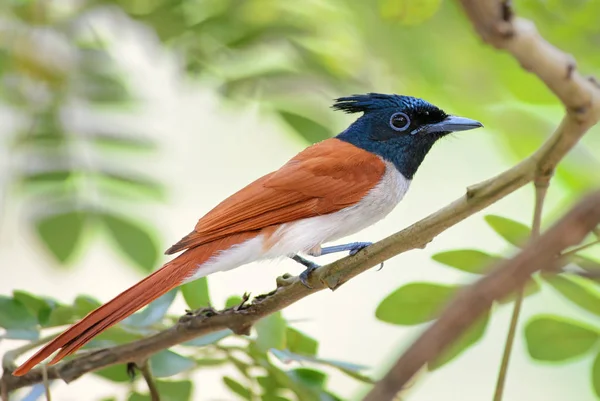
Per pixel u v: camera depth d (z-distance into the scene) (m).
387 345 14.37
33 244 10.30
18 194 10.60
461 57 11.46
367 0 11.48
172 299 8.19
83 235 10.32
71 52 11.86
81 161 10.71
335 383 13.16
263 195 9.38
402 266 14.44
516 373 13.01
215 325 7.56
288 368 8.05
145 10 11.56
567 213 4.54
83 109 11.38
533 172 6.17
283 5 11.70
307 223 9.55
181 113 14.61
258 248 9.23
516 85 11.12
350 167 9.90
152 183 10.74
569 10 10.42
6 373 7.73
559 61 5.20
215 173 14.92
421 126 10.38
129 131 11.49
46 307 8.06
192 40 11.37
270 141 15.12
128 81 12.30
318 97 11.37
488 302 4.37
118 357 7.56
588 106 5.59
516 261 4.47
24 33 11.62
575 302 6.69
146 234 10.42
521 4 10.49
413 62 11.70
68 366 7.63
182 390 8.21
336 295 14.71
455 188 14.44
